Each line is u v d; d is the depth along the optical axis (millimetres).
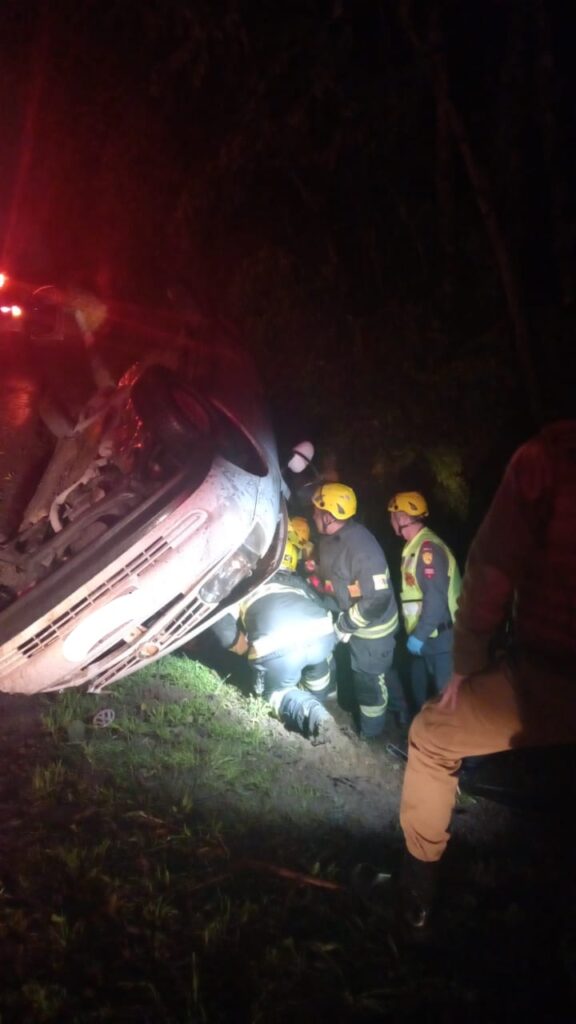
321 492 6574
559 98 7348
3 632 4930
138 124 8766
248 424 6184
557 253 7582
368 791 5910
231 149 8172
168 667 7098
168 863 4531
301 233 8656
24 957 3785
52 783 5059
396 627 6734
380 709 6832
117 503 5352
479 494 8523
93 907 4121
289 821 5199
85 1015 3521
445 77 7480
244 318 8555
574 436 3410
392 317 8273
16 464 6090
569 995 3871
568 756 5922
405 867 4066
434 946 4098
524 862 5035
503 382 7984
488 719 3670
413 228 8242
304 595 6688
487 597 3523
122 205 8891
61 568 5031
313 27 7633
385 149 8094
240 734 6227
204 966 3844
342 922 4223
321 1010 3707
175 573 5086
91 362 6523
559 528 3381
